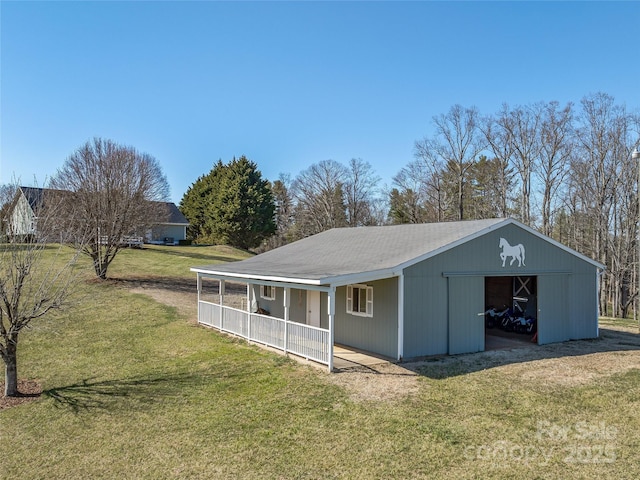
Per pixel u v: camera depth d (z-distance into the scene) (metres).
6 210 11.63
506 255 13.71
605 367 11.22
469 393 9.05
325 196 53.12
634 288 29.89
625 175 29.59
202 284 26.62
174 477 5.98
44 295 10.42
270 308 17.94
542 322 14.31
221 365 11.50
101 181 23.25
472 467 6.00
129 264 30.53
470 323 12.95
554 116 33.16
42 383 10.50
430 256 12.17
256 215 50.69
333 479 5.75
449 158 41.16
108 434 7.58
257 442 6.95
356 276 10.81
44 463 6.62
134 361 12.12
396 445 6.70
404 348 11.70
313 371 10.71
